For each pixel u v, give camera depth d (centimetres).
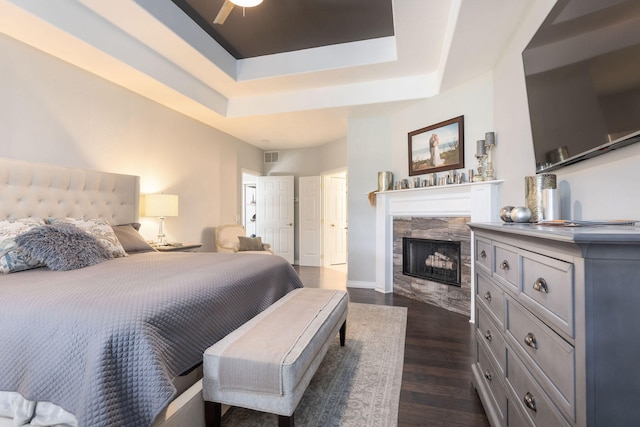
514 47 272
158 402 118
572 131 162
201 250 510
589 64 145
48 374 119
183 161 473
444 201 373
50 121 301
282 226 722
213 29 357
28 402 119
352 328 312
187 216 482
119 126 370
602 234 76
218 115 475
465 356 251
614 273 79
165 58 366
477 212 327
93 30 285
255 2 244
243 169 654
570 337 87
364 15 327
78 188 316
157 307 139
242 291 208
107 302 135
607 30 131
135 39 327
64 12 260
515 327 133
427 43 332
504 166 302
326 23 342
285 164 738
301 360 152
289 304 226
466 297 352
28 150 285
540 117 200
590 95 145
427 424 170
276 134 598
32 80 287
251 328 179
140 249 323
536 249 111
